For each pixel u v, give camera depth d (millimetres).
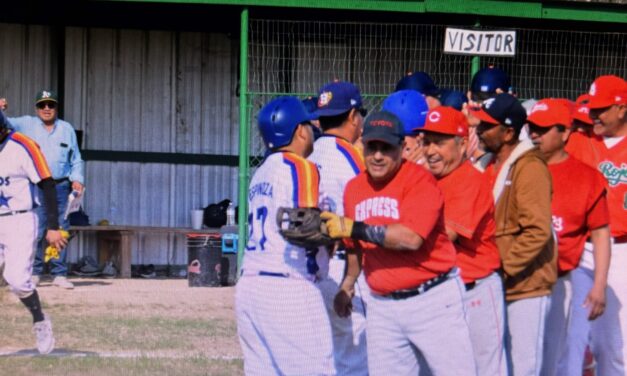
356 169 13039
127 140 28531
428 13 25234
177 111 28750
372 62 27969
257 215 11023
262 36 27500
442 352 10453
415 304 10461
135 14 27391
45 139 24031
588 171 12320
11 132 16531
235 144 28844
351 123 13320
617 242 13219
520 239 11250
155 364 16266
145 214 28578
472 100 15609
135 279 26938
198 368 16047
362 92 27969
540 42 27703
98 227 26906
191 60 28734
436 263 10414
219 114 28797
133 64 28531
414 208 10164
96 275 27172
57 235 16562
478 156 12867
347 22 25078
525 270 11516
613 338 13164
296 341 10805
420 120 13117
